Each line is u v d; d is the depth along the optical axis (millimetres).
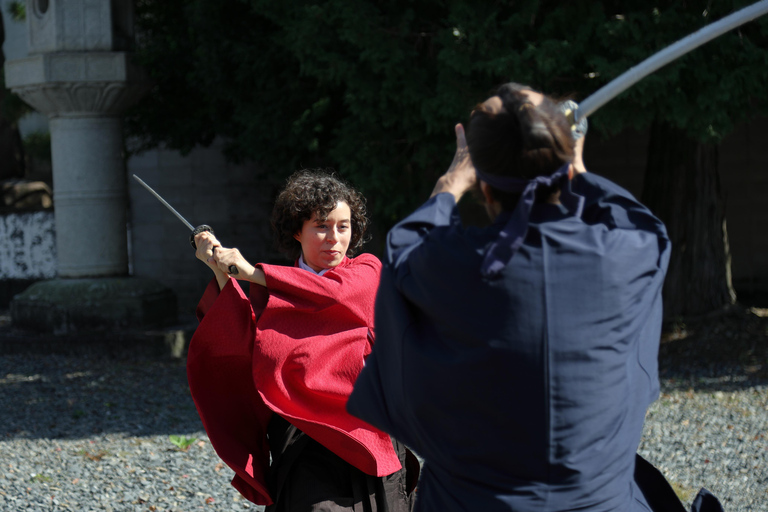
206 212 12250
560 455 1517
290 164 8219
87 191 9094
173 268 12367
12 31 16734
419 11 7055
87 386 7293
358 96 6887
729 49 6227
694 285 8750
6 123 14156
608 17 6695
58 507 4191
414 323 1667
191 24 8266
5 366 8133
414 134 7000
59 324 8844
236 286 2482
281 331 2461
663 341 8336
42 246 12156
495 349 1522
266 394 2422
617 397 1547
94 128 9070
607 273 1543
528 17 6445
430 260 1604
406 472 2617
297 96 7703
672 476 4582
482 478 1571
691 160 8734
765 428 5551
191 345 2504
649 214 1691
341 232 2605
